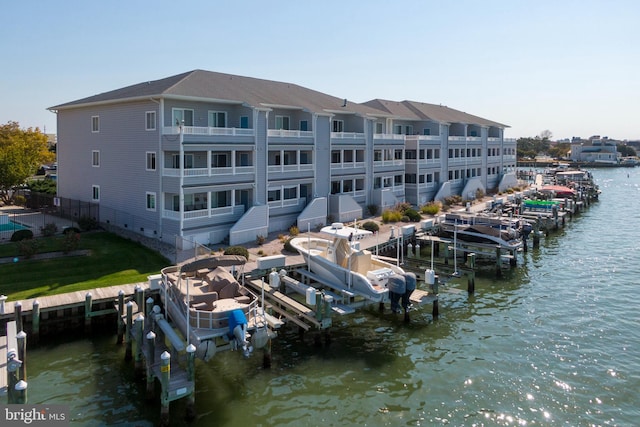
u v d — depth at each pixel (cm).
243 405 1809
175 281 2306
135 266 2972
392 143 5750
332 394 1888
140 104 3775
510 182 8375
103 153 4225
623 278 3375
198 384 1959
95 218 4297
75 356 2184
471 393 1883
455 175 7119
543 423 1686
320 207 4534
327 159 4766
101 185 4294
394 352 2256
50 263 2906
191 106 3825
